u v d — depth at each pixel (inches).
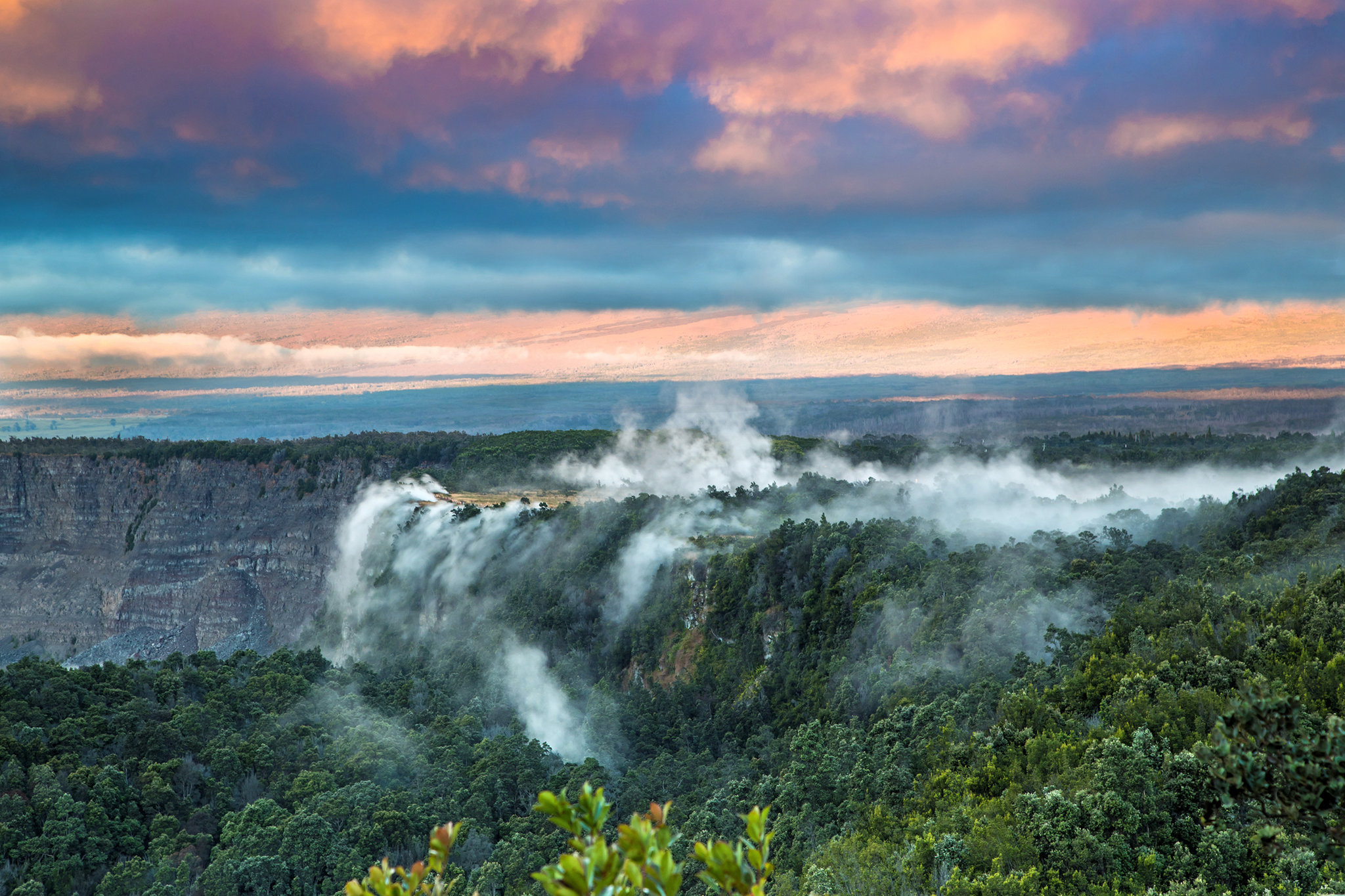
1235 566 4404.5
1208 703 2704.2
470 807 3949.3
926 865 2442.2
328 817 3698.3
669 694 6117.1
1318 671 2733.8
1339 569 3368.6
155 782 3826.3
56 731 4143.7
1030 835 2346.2
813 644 5561.0
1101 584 4515.3
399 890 556.7
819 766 3631.9
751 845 502.6
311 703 5073.8
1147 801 2314.2
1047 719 3053.6
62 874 3260.3
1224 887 2033.7
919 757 3329.2
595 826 481.4
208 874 3277.6
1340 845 829.2
